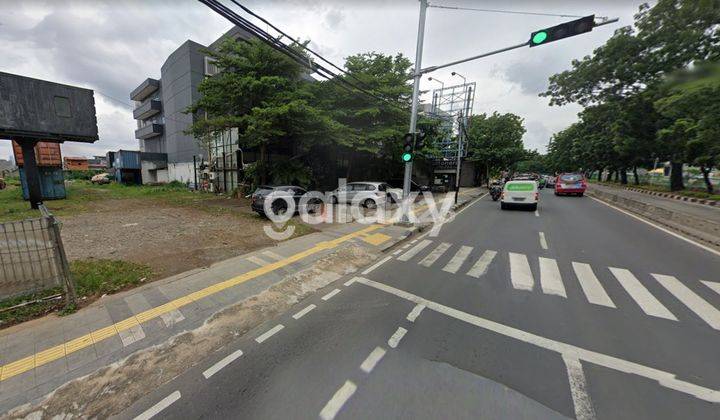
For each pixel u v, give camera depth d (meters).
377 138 17.08
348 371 2.86
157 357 3.15
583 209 13.74
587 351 3.08
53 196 17.59
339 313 4.07
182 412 2.43
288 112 13.60
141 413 2.44
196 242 7.73
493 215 12.30
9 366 2.97
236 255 6.61
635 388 2.54
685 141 15.81
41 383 2.77
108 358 3.12
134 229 9.31
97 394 2.65
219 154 22.75
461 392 2.54
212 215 12.23
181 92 26.64
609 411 2.30
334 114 16.33
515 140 32.44
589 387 2.57
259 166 17.31
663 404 2.36
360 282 5.19
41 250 4.30
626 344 3.19
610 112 20.39
